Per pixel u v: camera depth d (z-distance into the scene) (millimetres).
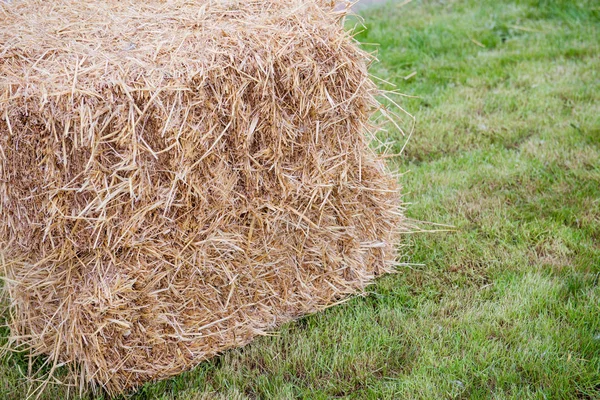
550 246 3279
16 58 2400
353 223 2959
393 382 2541
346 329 2846
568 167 3902
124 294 2465
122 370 2566
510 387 2498
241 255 2678
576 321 2773
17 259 2477
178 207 2480
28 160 2285
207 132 2418
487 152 4102
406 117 4520
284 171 2664
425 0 6656
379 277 3168
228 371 2629
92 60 2389
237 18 2654
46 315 2562
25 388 2607
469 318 2830
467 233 3383
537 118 4441
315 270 2914
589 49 5352
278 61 2492
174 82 2338
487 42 5617
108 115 2289
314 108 2615
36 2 2889
